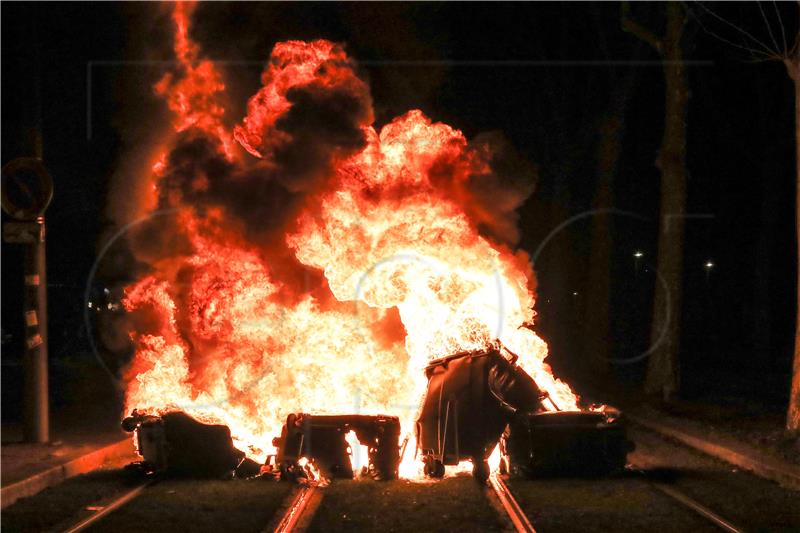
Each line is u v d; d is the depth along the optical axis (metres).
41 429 28.94
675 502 20.73
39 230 28.92
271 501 21.25
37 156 29.67
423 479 24.33
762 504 20.45
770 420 34.38
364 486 23.28
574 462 24.14
